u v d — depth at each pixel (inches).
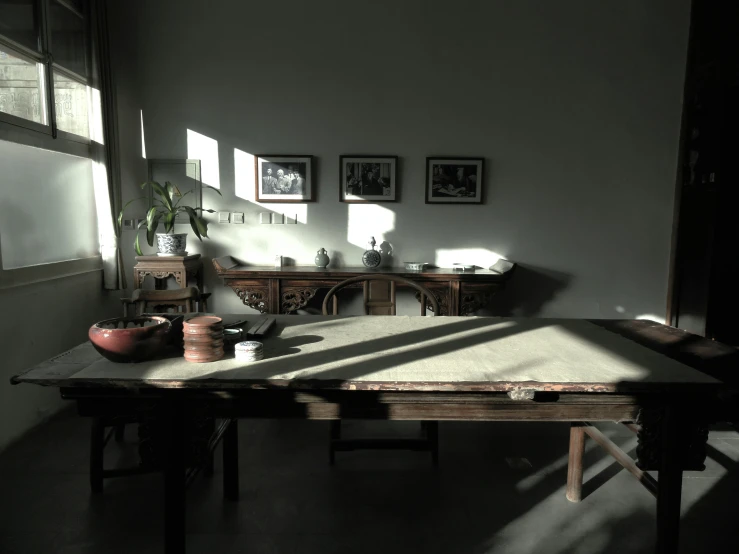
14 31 116.3
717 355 71.1
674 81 171.0
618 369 64.3
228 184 169.9
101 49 149.7
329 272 155.1
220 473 97.0
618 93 170.9
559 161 172.4
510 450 106.7
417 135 169.9
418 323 90.7
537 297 176.7
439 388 57.9
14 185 121.5
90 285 148.3
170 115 167.0
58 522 81.0
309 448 107.3
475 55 168.4
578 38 169.0
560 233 174.7
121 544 75.5
